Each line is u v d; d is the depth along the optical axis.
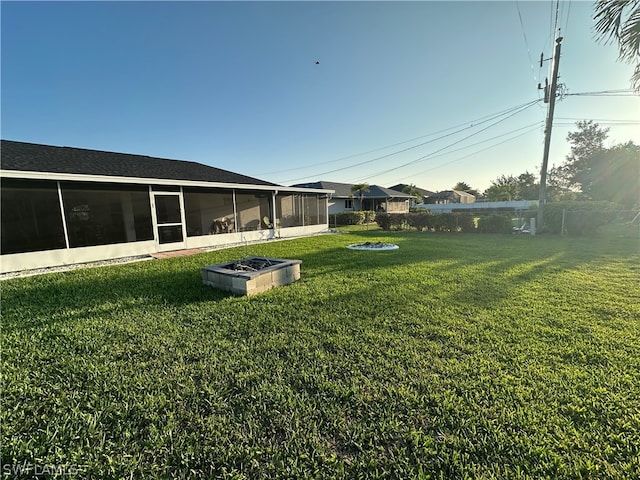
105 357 2.66
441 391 2.09
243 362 2.54
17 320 3.60
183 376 2.33
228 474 1.45
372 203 29.86
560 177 34.94
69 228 7.46
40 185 6.96
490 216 14.19
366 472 1.45
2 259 6.43
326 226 16.83
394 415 1.85
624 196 19.42
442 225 15.61
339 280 5.43
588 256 7.46
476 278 5.43
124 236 8.62
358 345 2.82
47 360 2.61
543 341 2.87
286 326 3.32
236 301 4.27
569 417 1.81
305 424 1.80
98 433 1.73
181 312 3.83
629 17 3.70
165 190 9.51
